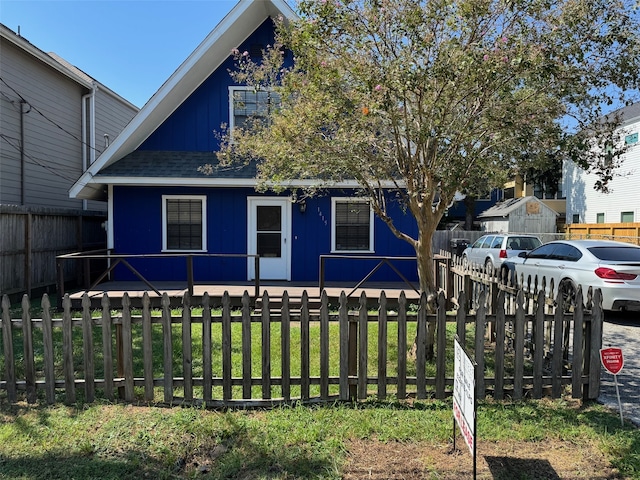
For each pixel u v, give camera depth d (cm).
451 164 417
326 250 1077
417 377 407
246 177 1002
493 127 406
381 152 479
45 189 1347
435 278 908
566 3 378
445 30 394
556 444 332
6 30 1138
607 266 749
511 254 1288
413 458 313
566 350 459
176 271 1073
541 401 409
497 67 356
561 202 2719
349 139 429
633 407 397
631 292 722
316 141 453
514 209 2380
